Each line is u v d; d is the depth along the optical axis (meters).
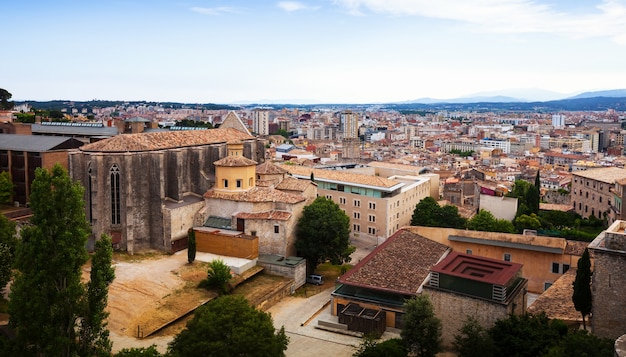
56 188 62.53
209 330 63.16
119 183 113.38
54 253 62.00
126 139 117.81
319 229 117.50
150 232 117.31
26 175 144.50
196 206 123.56
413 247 109.75
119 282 96.06
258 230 117.56
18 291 60.56
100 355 63.25
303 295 108.88
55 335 60.31
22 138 153.12
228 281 101.38
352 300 95.88
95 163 111.88
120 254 112.19
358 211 161.38
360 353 72.69
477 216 148.38
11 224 87.00
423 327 75.56
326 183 167.62
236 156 127.25
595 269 67.56
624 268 65.81
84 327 63.84
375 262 101.88
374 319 89.38
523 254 111.12
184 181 129.12
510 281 81.56
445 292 80.88
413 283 94.56
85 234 63.94
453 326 80.56
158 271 103.31
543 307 83.56
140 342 80.06
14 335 71.81
